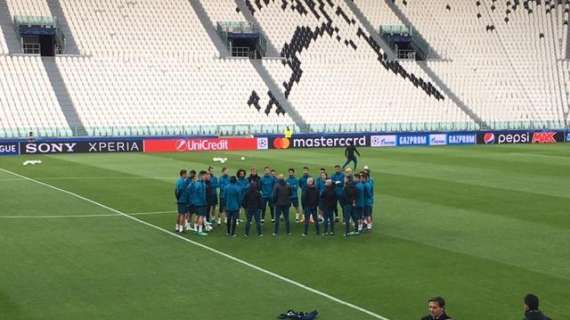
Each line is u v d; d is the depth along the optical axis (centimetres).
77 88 6969
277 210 2617
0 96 6662
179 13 8006
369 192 2655
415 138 7100
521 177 4312
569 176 4369
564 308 1747
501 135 7381
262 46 7906
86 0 7819
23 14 7431
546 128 7738
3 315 1694
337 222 2866
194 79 7388
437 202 3347
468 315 1697
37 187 3853
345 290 1898
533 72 8531
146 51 7525
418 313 1709
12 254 2297
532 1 9188
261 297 1836
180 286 1938
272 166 4962
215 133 6788
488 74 8388
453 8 8988
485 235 2605
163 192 3666
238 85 7462
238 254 2309
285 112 7306
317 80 7756
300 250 2366
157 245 2439
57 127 6500
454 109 7856
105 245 2434
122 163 5194
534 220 2894
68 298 1828
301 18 8338
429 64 8331
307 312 1712
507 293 1869
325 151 6328
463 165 5041
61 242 2480
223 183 2822
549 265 2161
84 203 3309
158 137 6319
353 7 8694
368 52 8238
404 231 2677
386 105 7688
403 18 8731
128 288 1917
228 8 8212
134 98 7025
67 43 7369
